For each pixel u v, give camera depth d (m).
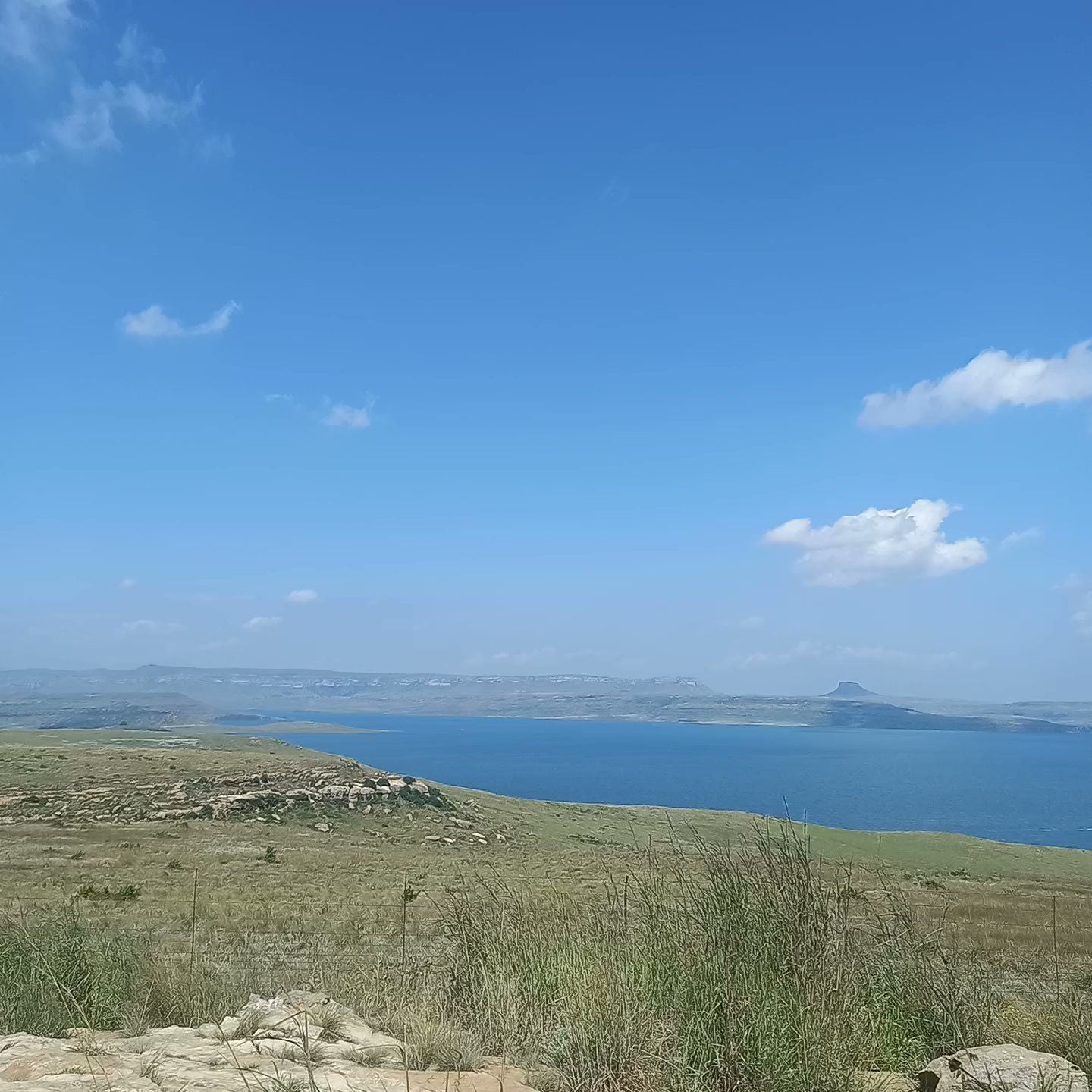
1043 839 98.62
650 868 7.57
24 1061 4.66
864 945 6.81
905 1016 6.33
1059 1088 4.92
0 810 50.81
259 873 31.20
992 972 8.72
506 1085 4.69
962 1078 5.04
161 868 31.61
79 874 28.56
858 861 33.69
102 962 6.88
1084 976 10.73
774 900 6.04
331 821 55.50
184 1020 6.32
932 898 23.70
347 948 11.59
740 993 5.31
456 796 72.44
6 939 7.15
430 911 19.88
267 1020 5.66
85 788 58.72
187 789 59.50
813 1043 5.02
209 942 11.85
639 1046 5.11
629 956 6.00
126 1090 4.10
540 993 5.99
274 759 76.12
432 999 6.14
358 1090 4.31
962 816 121.69
